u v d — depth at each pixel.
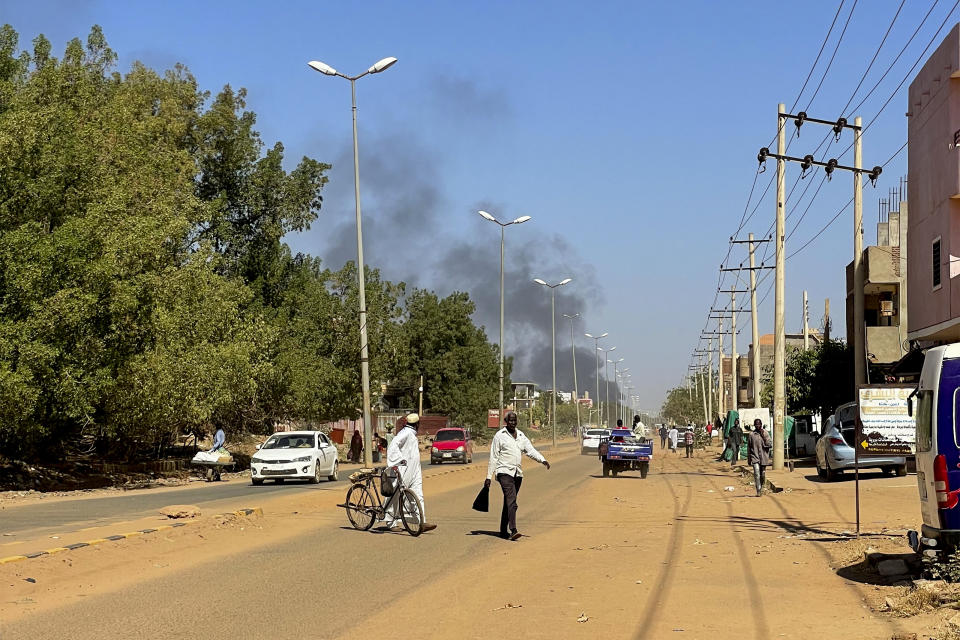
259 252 59.41
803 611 9.89
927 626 8.86
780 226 36.91
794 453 51.50
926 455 11.64
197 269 40.47
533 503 24.73
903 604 9.80
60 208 33.56
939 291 28.59
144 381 34.53
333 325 60.62
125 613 9.73
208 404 38.56
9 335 29.28
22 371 28.83
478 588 11.38
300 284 61.12
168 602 10.37
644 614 9.73
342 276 61.62
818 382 51.94
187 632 8.83
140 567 12.91
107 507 22.31
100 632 8.80
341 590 11.20
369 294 60.81
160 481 37.56
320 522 19.17
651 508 23.28
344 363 60.62
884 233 50.50
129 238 33.78
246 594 10.90
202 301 42.28
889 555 12.95
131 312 33.88
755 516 20.98
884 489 27.14
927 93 29.86
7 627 8.97
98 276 31.69
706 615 9.69
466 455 52.38
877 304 48.56
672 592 11.10
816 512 21.58
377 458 55.31
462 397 98.06
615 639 8.57
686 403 168.12
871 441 31.25
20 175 31.77
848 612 9.80
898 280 43.41
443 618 9.53
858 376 32.34
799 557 14.12
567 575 12.45
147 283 34.44
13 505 23.20
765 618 9.52
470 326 100.56
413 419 17.59
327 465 34.22
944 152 28.19
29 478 34.12
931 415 11.41
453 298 100.31
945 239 28.09
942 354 11.33
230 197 59.31
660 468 46.16
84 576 12.04
